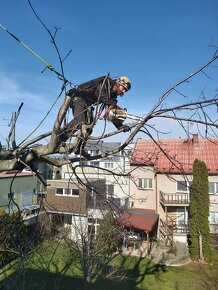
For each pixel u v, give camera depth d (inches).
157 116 111.3
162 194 873.5
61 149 129.5
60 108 123.9
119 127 127.5
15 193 760.3
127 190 498.6
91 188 158.2
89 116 131.0
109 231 399.9
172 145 961.5
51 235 408.8
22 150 135.2
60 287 413.1
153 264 645.9
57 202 695.1
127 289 512.1
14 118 140.7
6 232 285.4
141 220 749.3
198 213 695.7
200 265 661.9
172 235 753.0
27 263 331.0
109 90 129.0
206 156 899.4
